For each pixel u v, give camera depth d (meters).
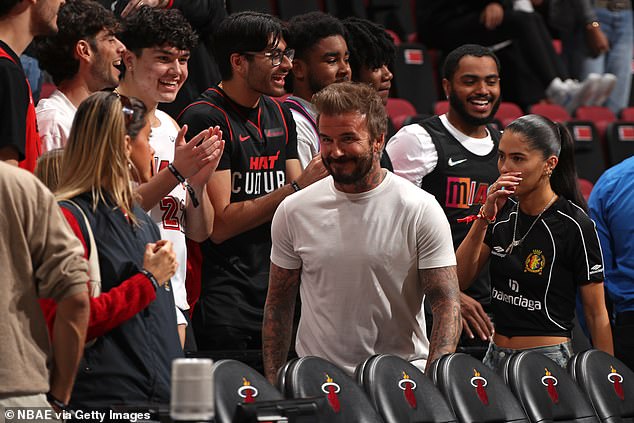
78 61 12.99
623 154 26.17
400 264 11.34
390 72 16.73
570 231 12.67
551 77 27.39
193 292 13.68
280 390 9.80
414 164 14.80
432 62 27.94
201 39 17.33
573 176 13.01
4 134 10.90
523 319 12.84
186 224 13.26
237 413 8.69
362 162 10.99
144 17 12.95
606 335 12.84
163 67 12.98
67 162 9.75
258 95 13.99
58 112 12.84
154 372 9.70
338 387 9.80
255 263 13.96
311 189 11.55
